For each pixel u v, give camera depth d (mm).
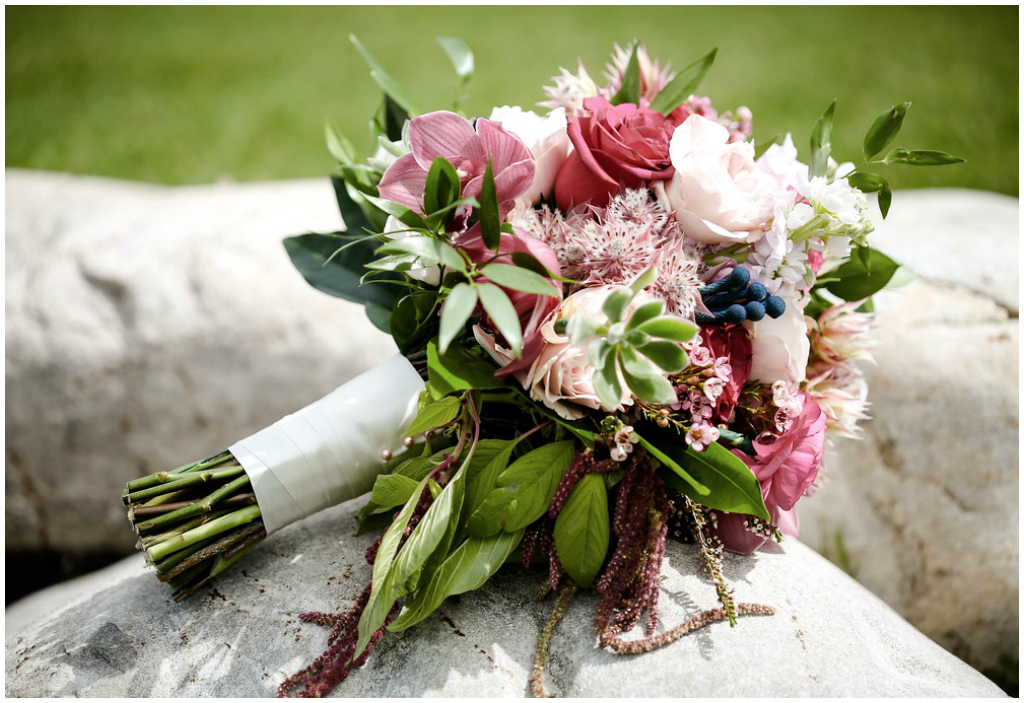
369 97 4113
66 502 1687
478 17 5695
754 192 874
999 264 1488
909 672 849
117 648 876
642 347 662
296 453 919
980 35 4793
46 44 5219
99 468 1667
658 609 870
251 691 821
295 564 979
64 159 3475
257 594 935
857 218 858
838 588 960
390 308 1115
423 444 939
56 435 1645
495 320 674
